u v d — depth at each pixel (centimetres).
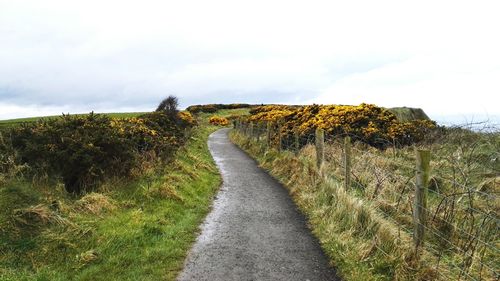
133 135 1417
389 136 1642
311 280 643
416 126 1825
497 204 817
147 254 725
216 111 8219
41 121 1194
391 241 691
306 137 1834
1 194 828
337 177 1173
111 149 1145
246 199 1209
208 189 1327
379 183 947
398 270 609
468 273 578
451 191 930
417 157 645
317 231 872
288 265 702
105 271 662
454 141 1380
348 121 1780
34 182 945
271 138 2172
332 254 739
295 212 1049
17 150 1038
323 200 1027
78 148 1067
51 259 695
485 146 1238
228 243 816
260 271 677
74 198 981
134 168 1191
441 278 568
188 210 1048
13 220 761
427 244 664
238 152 2494
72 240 757
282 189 1338
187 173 1395
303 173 1315
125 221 873
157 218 914
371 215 798
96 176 1077
